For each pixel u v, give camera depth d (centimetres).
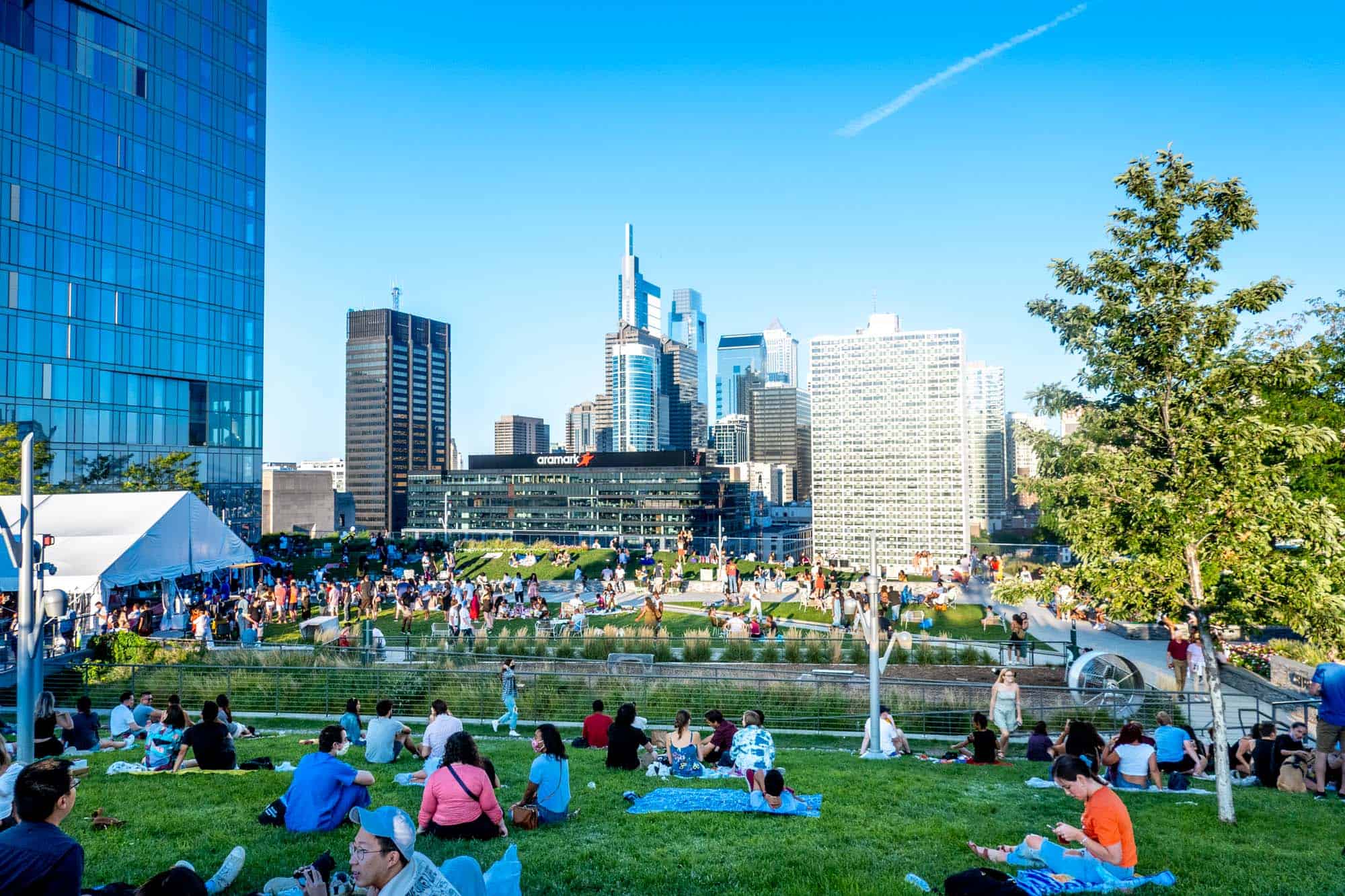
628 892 827
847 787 1293
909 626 3716
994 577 4912
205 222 8194
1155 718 2172
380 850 585
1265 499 1143
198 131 8144
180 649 2867
